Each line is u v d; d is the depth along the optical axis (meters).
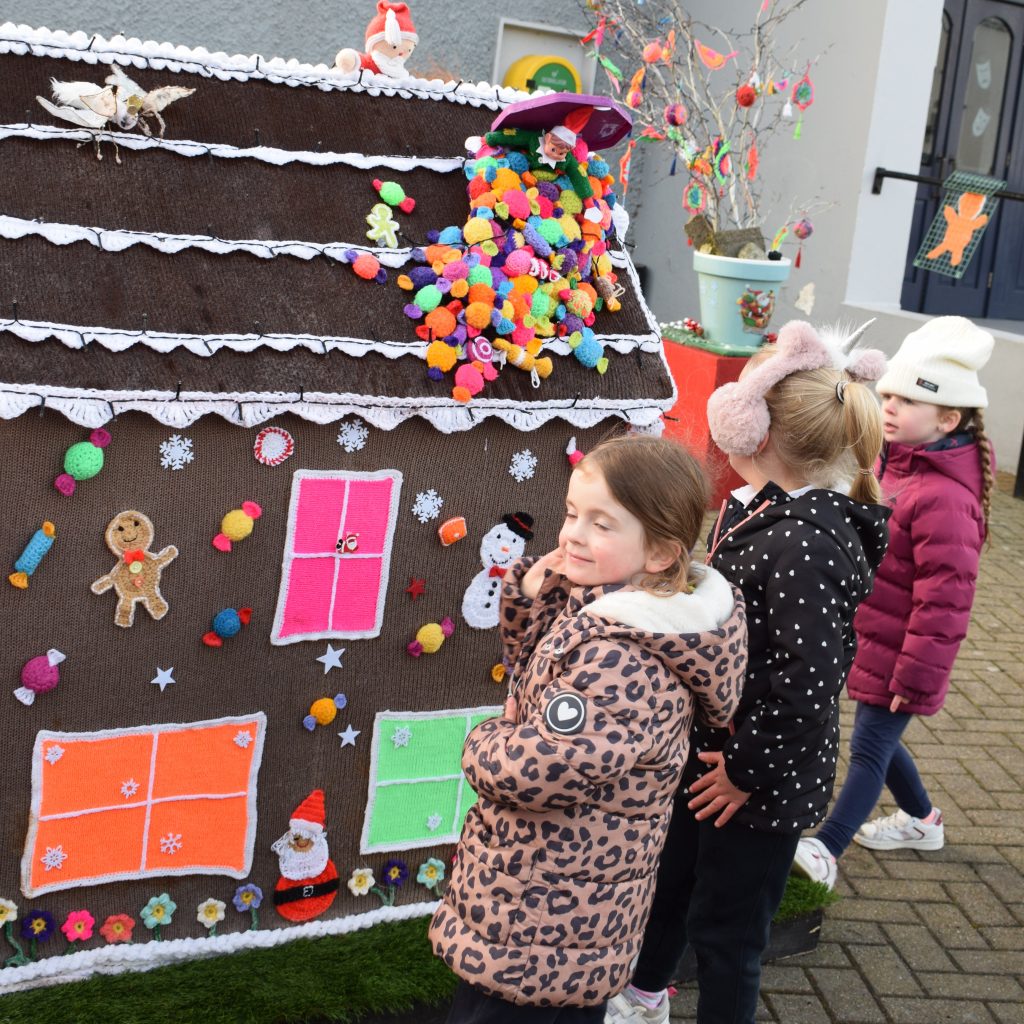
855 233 7.28
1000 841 3.31
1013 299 8.99
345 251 2.16
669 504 1.65
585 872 1.64
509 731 1.65
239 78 2.23
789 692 1.91
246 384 1.98
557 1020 1.74
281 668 2.17
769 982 2.61
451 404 2.16
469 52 6.95
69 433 1.88
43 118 2.01
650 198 8.45
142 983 2.09
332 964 2.21
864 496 2.10
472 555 2.30
